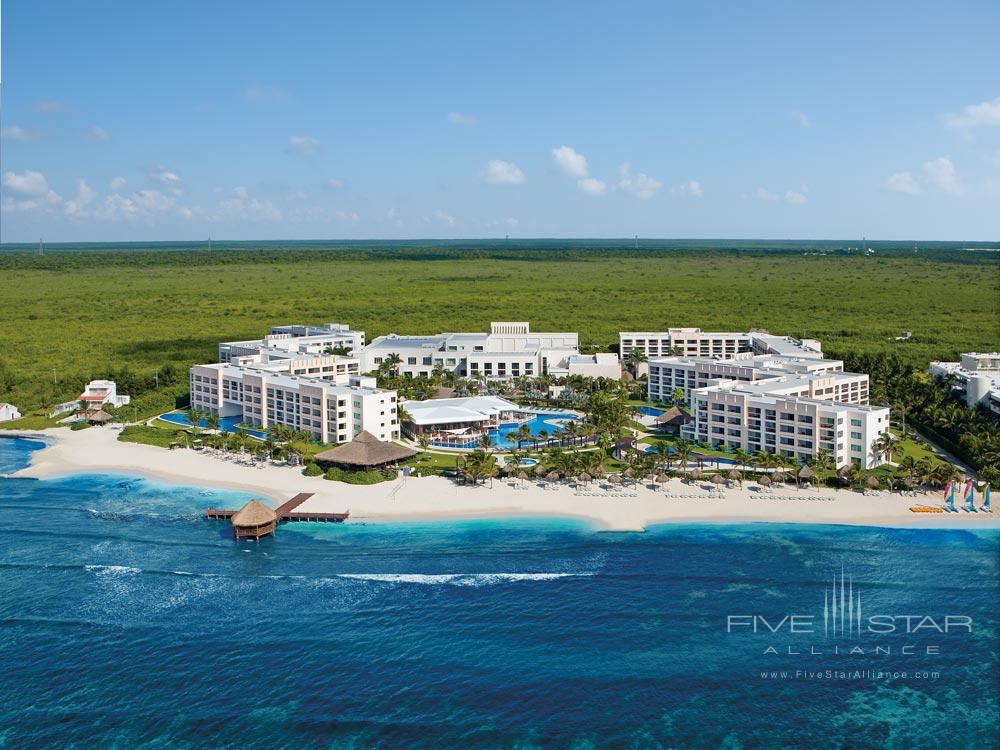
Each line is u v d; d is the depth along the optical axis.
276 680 118.31
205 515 181.62
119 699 114.38
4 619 135.25
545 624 132.75
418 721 109.69
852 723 109.56
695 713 111.31
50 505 189.38
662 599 140.25
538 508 181.88
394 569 152.88
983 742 105.81
